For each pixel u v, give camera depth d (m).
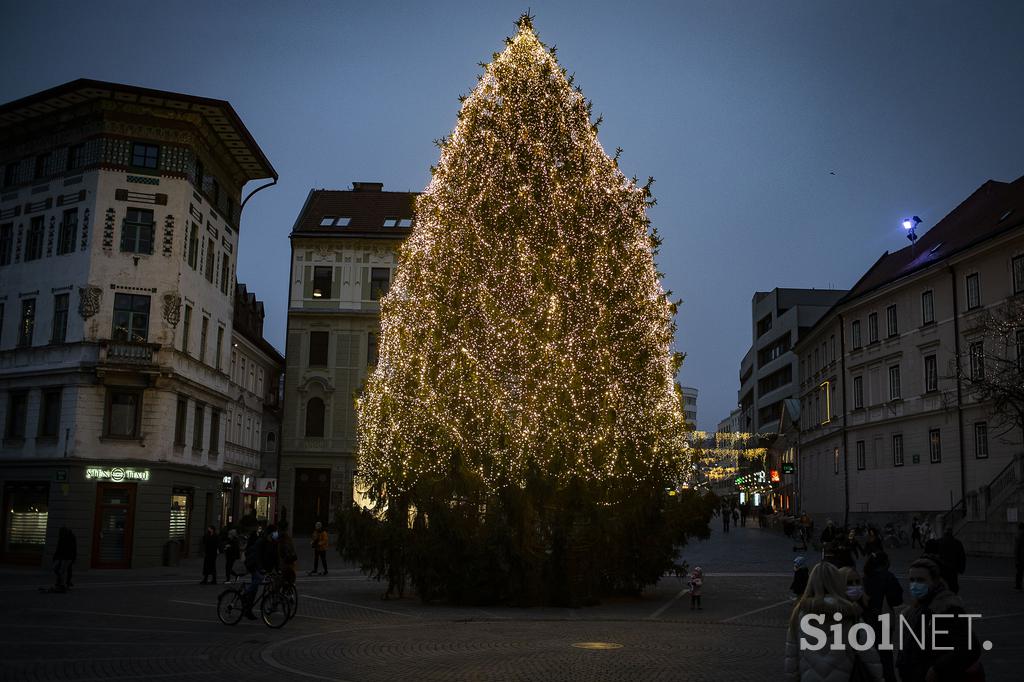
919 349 52.25
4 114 37.69
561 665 13.82
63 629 17.44
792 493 81.06
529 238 24.55
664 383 25.44
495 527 22.42
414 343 25.14
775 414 99.81
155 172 37.16
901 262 60.12
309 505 58.00
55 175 37.59
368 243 59.56
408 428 24.64
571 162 25.47
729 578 31.53
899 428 54.41
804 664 6.72
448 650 15.43
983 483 46.00
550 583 23.08
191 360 38.97
